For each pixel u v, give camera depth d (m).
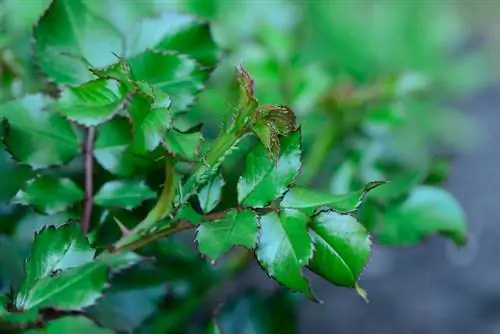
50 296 0.51
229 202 0.59
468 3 2.22
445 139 1.71
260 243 0.51
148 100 0.50
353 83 0.86
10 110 0.56
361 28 1.54
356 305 1.34
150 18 0.57
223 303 0.65
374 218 0.64
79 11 0.56
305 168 0.74
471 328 1.35
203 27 0.57
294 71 0.74
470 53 2.05
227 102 0.53
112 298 0.63
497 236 1.55
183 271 0.64
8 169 0.62
